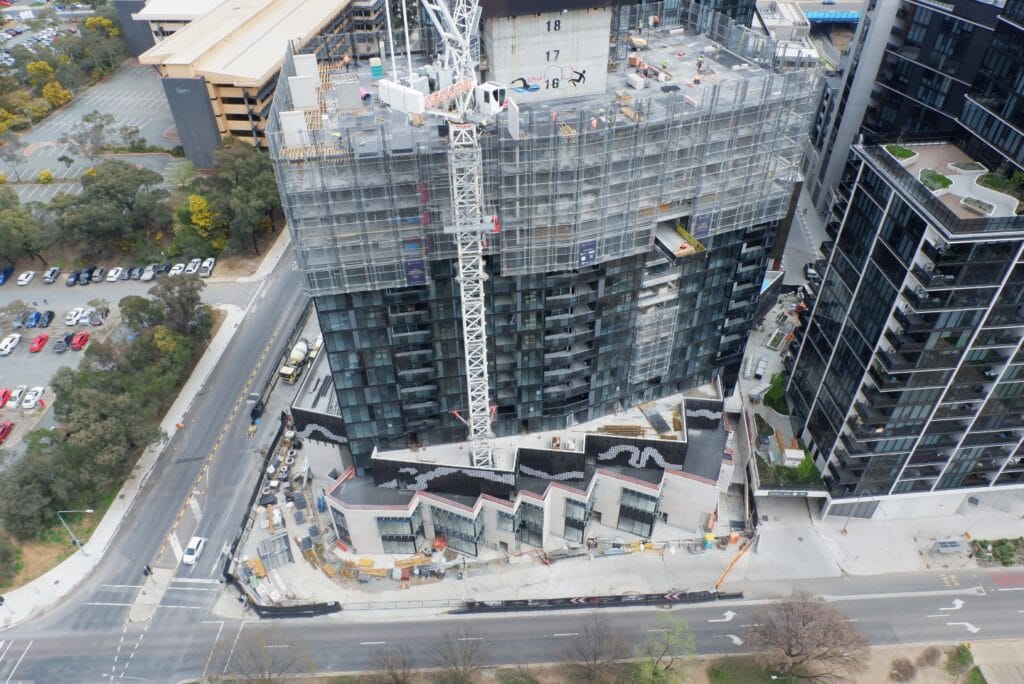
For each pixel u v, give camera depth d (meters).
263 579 108.06
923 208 84.88
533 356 101.38
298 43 103.50
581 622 102.75
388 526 107.12
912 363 92.56
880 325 94.44
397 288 90.69
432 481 106.44
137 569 109.75
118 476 119.06
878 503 113.31
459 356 99.62
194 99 191.38
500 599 105.31
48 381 140.38
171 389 136.75
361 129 89.62
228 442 129.62
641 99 93.00
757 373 135.75
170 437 130.25
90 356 129.75
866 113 158.62
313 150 80.12
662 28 120.75
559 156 82.38
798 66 103.81
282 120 83.31
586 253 91.50
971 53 125.69
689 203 96.56
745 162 93.69
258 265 173.38
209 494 120.69
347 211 82.19
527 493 105.06
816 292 121.50
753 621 102.06
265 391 138.00
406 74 104.94
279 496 120.12
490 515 107.50
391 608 104.56
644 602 104.44
